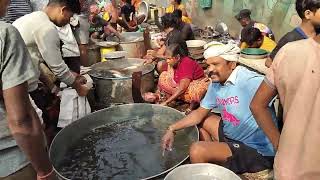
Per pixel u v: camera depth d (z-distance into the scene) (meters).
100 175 2.60
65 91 3.52
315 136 1.55
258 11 5.72
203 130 3.10
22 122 1.34
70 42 4.25
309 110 1.55
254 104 1.89
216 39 6.09
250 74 2.56
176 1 7.55
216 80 2.64
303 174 1.61
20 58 1.34
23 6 4.37
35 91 3.03
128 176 2.56
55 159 2.71
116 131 3.29
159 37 5.61
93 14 6.62
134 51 5.46
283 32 5.17
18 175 1.64
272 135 1.91
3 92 1.33
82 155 2.88
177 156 2.81
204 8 7.44
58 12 3.00
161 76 4.33
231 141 2.75
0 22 1.33
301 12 2.91
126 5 8.09
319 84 1.51
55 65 3.04
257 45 4.65
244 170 2.56
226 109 2.69
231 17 6.50
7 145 1.56
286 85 1.60
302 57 1.53
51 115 3.38
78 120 3.17
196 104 3.97
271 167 2.54
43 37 2.91
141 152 2.90
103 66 4.71
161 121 3.44
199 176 2.22
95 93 4.22
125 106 3.53
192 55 4.97
